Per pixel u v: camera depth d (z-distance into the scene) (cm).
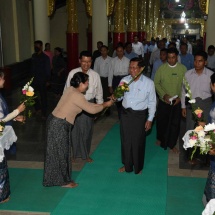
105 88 879
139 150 530
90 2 1357
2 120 429
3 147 424
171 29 2986
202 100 548
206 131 342
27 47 1560
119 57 839
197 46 1714
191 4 2916
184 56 870
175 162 597
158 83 623
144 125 523
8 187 459
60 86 1133
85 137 571
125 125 523
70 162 496
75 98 464
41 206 449
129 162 539
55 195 478
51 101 1066
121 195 479
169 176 540
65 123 468
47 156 479
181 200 467
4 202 456
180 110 623
